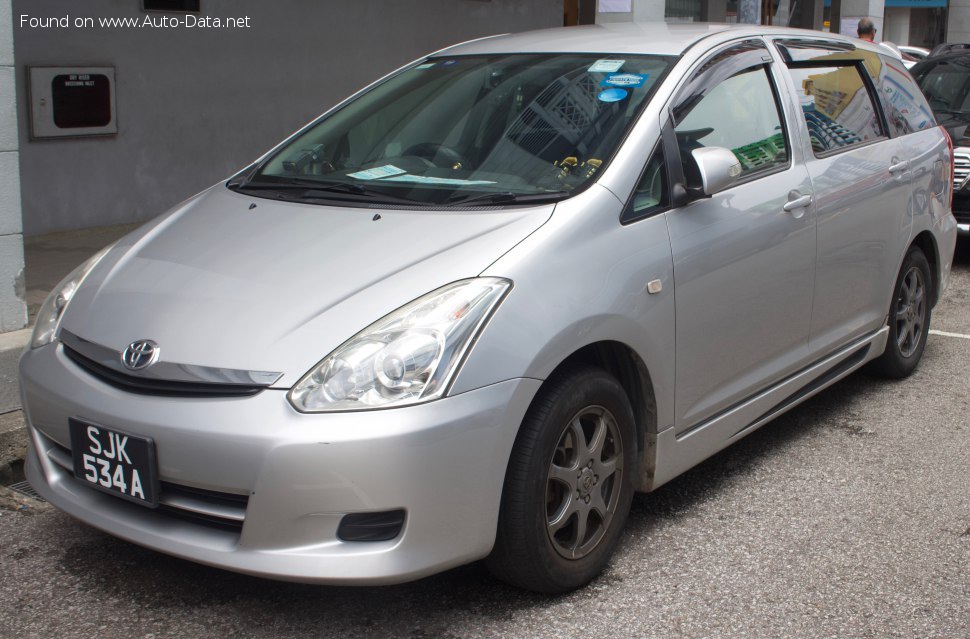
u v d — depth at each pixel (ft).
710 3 55.16
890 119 16.42
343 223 10.75
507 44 14.11
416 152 12.18
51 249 25.39
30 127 26.32
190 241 11.18
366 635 9.57
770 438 14.79
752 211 12.26
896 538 11.62
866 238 14.88
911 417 15.62
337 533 8.72
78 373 9.84
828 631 9.67
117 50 27.81
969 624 9.81
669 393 11.10
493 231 10.01
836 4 55.47
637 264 10.48
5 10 16.90
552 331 9.38
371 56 34.88
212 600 10.20
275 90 32.04
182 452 8.83
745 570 10.84
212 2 29.81
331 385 8.65
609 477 10.64
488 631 9.62
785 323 13.14
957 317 21.71
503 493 9.38
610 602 10.15
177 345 9.29
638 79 12.07
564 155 11.22
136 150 28.71
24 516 12.13
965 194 26.20
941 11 105.19
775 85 13.74
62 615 9.91
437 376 8.73
